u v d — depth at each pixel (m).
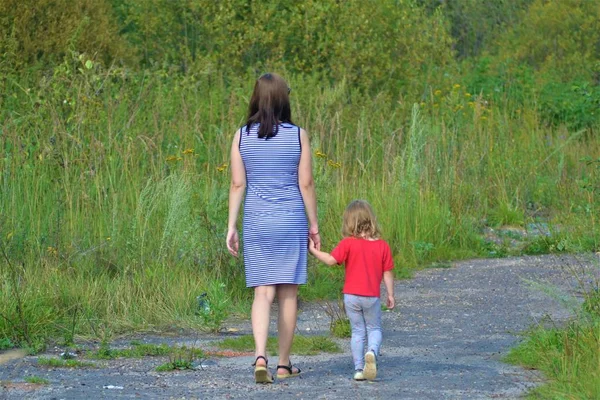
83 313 18.06
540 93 48.16
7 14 36.16
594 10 70.06
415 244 26.22
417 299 21.05
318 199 23.28
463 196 31.19
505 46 74.38
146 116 30.84
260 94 13.91
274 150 13.74
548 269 24.39
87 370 14.64
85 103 27.61
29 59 36.81
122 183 24.23
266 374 13.59
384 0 46.25
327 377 14.18
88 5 39.59
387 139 33.12
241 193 14.02
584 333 14.74
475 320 18.77
